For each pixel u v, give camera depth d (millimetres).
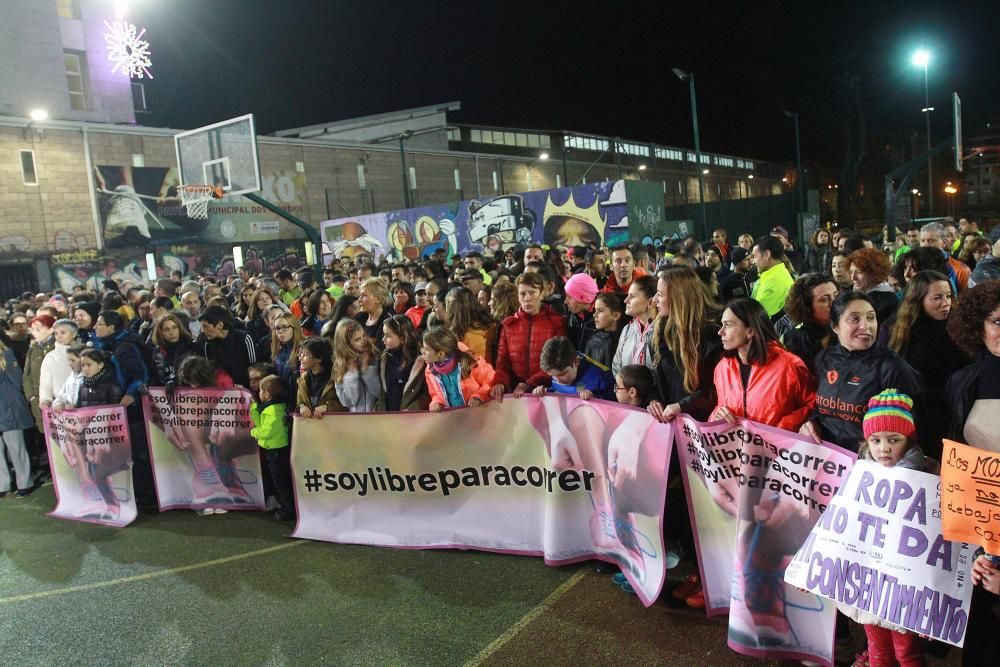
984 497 2449
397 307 7797
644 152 62938
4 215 22953
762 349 3543
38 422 7324
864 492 2873
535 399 4621
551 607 4133
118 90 29000
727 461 3625
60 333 6926
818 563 2955
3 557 5609
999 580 2416
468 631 3941
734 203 32625
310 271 10992
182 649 4004
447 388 5051
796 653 3422
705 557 3844
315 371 5535
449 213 25344
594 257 8742
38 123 23656
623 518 4266
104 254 25297
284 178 32875
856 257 4605
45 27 26375
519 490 4793
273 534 5617
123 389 6488
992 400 2568
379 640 3920
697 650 3619
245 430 6074
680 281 3998
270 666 3756
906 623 2680
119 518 6191
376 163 37531
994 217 46188
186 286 8992
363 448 5184
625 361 4695
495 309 6168
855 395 3180
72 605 4664
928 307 3621
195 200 16641
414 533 5113
